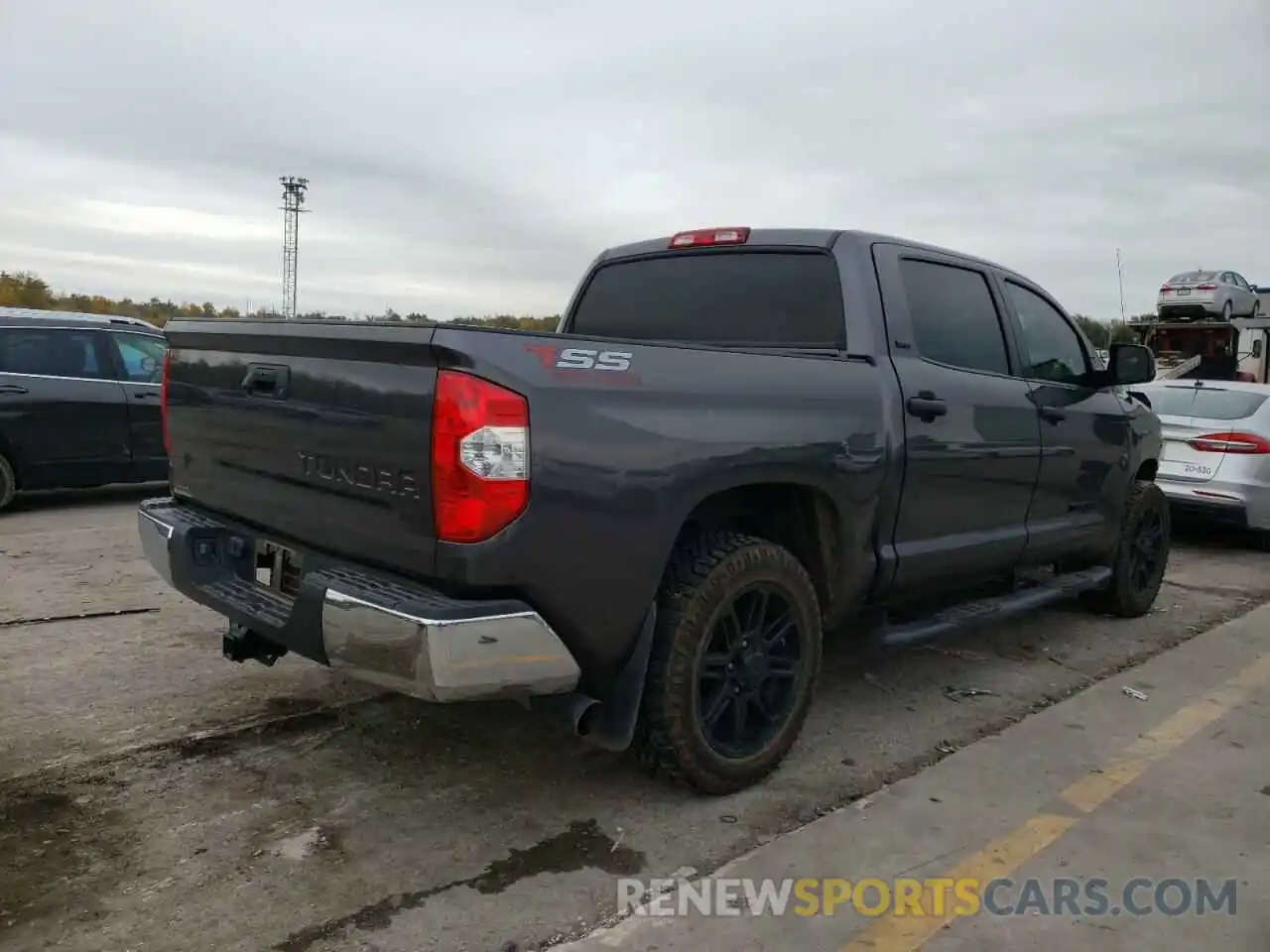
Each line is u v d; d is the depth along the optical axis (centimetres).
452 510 262
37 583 595
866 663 498
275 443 320
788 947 255
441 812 323
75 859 288
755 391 328
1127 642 547
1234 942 264
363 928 258
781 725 351
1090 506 532
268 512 328
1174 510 831
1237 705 443
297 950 249
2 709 396
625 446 285
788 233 414
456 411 260
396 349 271
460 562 263
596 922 264
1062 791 350
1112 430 540
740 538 331
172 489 395
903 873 293
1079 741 398
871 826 322
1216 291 1862
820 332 396
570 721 298
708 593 315
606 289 473
